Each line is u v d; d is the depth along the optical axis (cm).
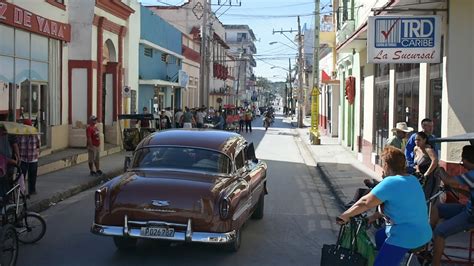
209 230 747
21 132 939
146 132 2236
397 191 543
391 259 544
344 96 2914
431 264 695
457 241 912
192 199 749
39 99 1872
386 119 1736
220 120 3522
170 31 3800
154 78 3450
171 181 784
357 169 1911
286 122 7019
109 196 766
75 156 1889
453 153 1102
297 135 4194
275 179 1742
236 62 9294
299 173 1916
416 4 1177
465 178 677
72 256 817
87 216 1122
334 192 1455
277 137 3881
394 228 546
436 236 677
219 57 6662
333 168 1938
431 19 1119
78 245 880
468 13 1098
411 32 1125
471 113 1107
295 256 841
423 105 1300
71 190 1395
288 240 944
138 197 756
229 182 821
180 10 5319
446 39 1134
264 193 1112
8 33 1627
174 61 4022
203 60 3481
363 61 2225
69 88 2122
